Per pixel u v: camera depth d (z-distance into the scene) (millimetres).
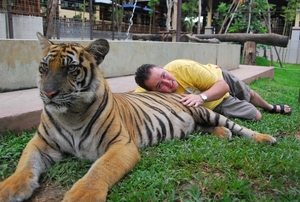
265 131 4375
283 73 15781
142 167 2920
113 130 2996
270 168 3008
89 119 2945
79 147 3025
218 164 3039
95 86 2967
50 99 2711
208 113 4156
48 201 2484
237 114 4824
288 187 2738
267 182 2762
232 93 5152
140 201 2398
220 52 11430
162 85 4152
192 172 2887
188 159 3139
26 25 12742
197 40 14086
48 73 2783
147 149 3428
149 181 2656
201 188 2627
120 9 30031
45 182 2766
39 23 13250
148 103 3795
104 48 3104
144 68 4215
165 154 3223
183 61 4473
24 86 5676
